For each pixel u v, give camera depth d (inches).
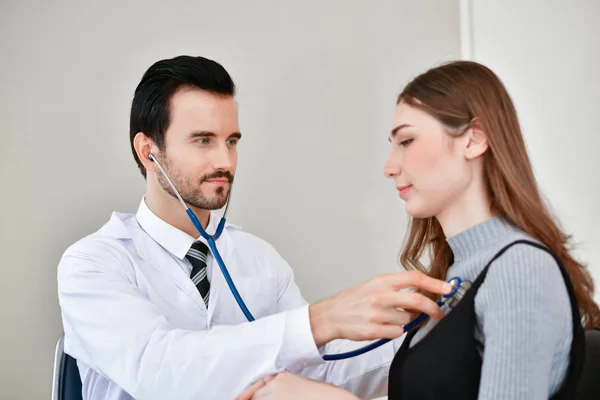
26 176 94.7
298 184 104.8
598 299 89.0
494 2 104.1
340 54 107.0
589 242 92.3
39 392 94.5
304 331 48.7
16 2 94.4
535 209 42.3
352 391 60.4
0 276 94.0
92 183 96.7
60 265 63.3
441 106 42.9
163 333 54.2
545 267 38.2
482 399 37.2
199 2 100.7
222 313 66.1
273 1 104.0
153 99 61.6
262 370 49.9
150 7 98.8
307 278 105.1
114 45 97.4
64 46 95.8
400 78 110.0
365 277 107.7
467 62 45.0
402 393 41.6
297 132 104.8
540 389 36.6
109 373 55.2
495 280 39.0
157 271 64.3
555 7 97.7
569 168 95.4
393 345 59.4
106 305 57.9
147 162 63.7
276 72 104.0
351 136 107.3
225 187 61.5
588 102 94.4
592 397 44.5
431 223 51.2
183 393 51.4
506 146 42.8
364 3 108.4
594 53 94.0
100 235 65.6
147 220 65.6
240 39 102.5
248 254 71.0
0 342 94.0
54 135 95.5
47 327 95.2
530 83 99.8
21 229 94.6
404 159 44.3
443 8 112.4
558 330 37.8
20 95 94.5
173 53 99.6
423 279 43.4
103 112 97.0
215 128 60.6
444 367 40.1
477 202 43.9
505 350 37.1
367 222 107.8
